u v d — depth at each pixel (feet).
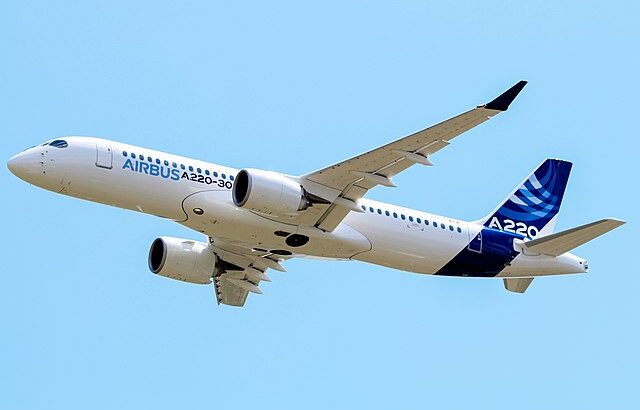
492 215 451.12
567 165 465.47
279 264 447.83
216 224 392.68
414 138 363.97
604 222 415.64
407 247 418.31
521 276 444.55
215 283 463.83
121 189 381.40
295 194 382.83
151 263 444.14
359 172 382.22
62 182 377.50
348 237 406.62
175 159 390.42
